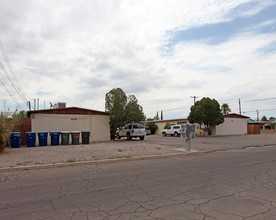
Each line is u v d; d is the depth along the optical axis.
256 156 12.13
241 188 6.11
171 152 13.26
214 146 17.39
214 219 4.18
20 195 5.71
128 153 12.66
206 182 6.75
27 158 10.94
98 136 22.41
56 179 7.32
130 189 6.11
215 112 32.97
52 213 4.53
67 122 21.02
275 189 6.00
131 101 23.38
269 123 62.50
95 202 5.13
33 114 19.75
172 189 6.07
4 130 12.77
